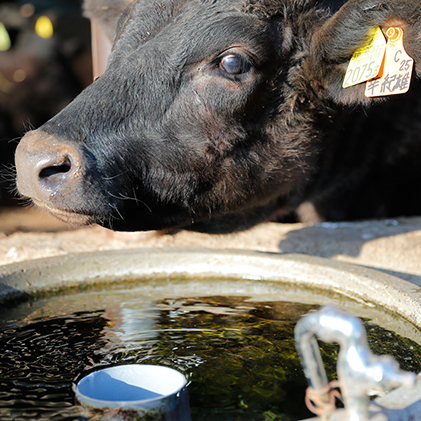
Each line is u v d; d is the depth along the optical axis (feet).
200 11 5.08
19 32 15.72
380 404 3.72
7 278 5.14
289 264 5.31
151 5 5.15
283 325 4.77
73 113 5.00
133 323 4.82
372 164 6.56
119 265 5.41
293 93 5.28
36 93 14.98
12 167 5.59
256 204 5.57
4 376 4.30
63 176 4.87
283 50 5.19
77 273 5.34
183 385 4.02
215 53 5.05
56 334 4.70
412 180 6.91
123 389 4.13
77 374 4.32
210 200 5.38
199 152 5.20
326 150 5.85
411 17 4.75
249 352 4.49
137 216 5.25
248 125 5.24
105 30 6.02
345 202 6.81
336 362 4.38
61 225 9.59
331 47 5.07
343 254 6.24
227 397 4.13
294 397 4.13
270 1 5.15
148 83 5.09
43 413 4.02
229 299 5.14
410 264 6.05
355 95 5.16
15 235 6.83
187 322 4.82
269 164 5.40
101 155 4.97
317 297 5.14
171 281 5.43
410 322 4.74
